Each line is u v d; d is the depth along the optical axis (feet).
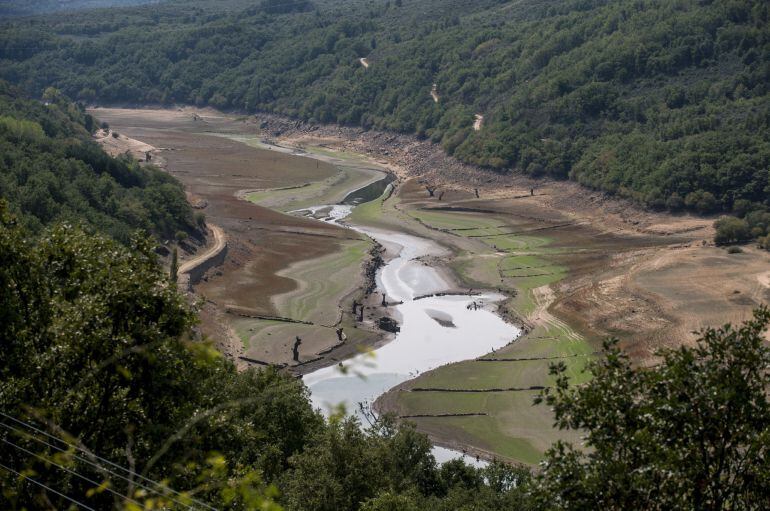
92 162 418.10
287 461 138.31
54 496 74.23
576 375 267.39
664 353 68.64
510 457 217.77
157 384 84.12
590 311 323.37
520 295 353.92
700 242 405.18
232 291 338.34
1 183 325.83
